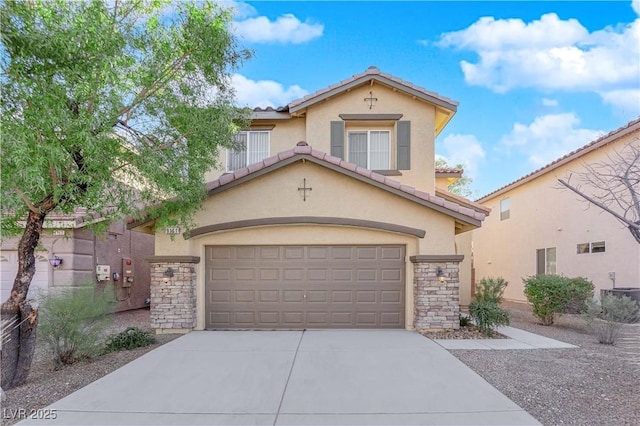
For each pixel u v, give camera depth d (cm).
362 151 1392
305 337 948
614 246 1311
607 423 467
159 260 1026
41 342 718
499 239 2148
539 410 509
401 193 1034
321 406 523
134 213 805
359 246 1078
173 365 712
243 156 1411
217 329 1062
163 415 497
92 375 677
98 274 1310
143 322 1234
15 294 644
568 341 939
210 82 838
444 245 1041
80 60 634
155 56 756
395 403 531
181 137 820
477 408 512
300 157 1041
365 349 825
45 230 1006
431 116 1367
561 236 1599
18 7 571
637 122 1134
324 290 1073
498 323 980
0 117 574
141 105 768
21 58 583
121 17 741
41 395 582
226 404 531
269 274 1079
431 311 1009
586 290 1145
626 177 823
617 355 788
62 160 612
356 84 1348
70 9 642
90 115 636
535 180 1800
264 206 1062
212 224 1052
